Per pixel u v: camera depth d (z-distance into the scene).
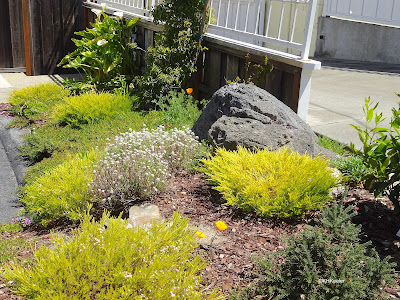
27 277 2.86
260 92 5.58
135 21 9.43
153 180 4.53
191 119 6.64
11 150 6.88
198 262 3.08
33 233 4.38
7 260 3.66
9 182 5.98
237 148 4.90
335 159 5.08
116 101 7.50
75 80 9.90
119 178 4.43
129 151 4.68
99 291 2.90
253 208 4.14
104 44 9.25
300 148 5.07
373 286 2.97
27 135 6.95
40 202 4.50
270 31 11.23
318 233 3.08
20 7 11.33
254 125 5.07
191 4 7.51
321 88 8.95
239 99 5.38
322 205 4.11
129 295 2.76
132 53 9.60
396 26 11.36
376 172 4.26
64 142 6.50
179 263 3.07
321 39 12.16
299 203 3.96
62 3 11.51
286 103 6.19
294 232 3.87
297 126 5.39
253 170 4.41
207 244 3.67
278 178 4.29
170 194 4.57
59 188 4.48
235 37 8.62
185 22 7.49
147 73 7.79
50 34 11.50
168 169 5.01
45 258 3.07
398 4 11.11
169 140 5.28
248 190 4.10
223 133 5.04
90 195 4.42
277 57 6.09
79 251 3.00
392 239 3.81
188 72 7.70
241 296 2.99
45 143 6.39
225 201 4.37
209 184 4.75
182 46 7.51
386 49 11.60
